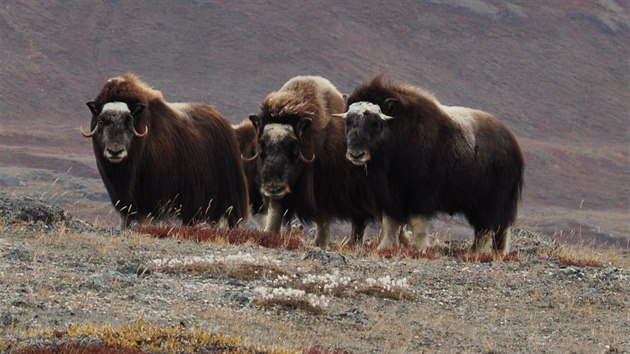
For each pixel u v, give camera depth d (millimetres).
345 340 39656
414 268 52562
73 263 46250
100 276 43656
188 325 38156
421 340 40969
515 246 69312
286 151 60375
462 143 63094
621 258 64562
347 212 63250
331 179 62531
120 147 60750
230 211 68812
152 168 63531
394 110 60812
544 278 52625
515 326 44500
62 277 43156
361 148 59469
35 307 38219
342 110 64250
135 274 45781
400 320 43188
